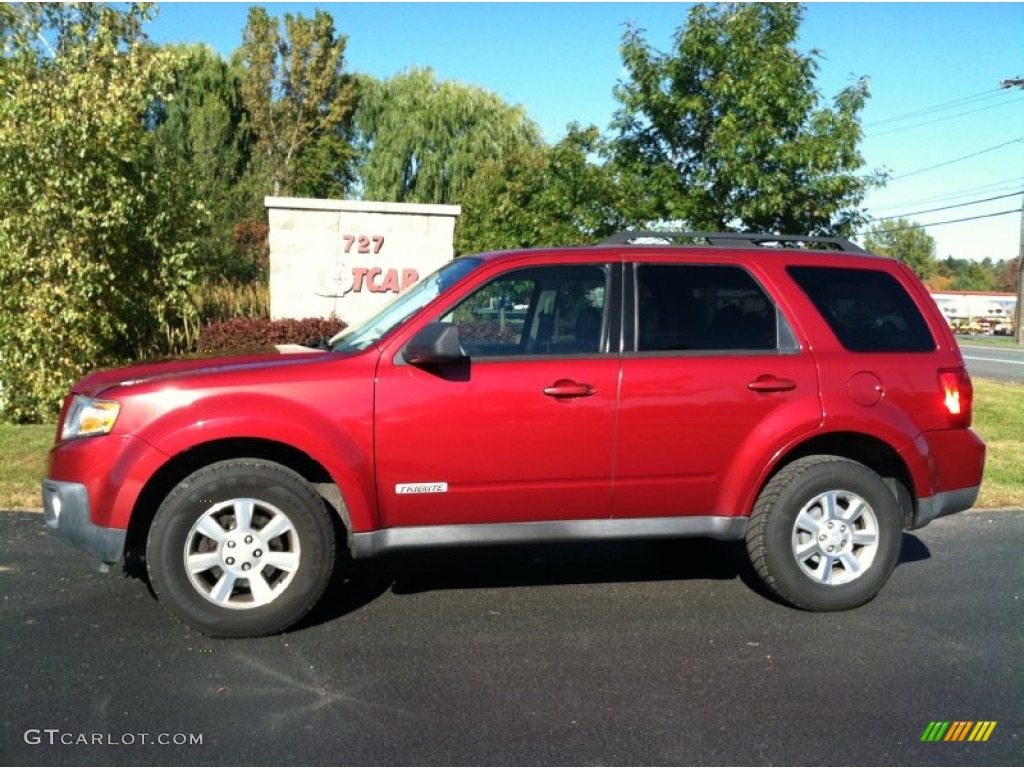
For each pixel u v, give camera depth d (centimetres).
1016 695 403
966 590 553
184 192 1223
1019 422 1214
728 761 342
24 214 1052
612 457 484
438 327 456
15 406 1093
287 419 448
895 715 382
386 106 3269
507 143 3095
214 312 1424
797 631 480
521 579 564
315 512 457
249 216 3181
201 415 444
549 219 1127
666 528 499
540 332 491
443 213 1443
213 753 342
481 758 342
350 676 415
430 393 463
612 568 589
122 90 1076
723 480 498
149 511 472
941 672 427
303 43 3928
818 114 998
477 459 470
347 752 345
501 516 482
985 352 3456
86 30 1120
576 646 455
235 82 3803
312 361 466
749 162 1000
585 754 346
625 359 488
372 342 483
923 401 518
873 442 519
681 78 1034
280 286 1405
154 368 479
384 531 470
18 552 595
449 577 566
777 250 530
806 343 511
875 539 510
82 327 1090
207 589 452
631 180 1067
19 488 753
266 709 380
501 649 450
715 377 492
